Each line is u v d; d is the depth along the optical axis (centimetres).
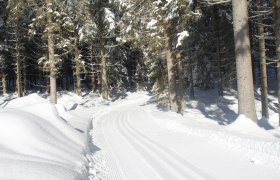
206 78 3797
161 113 2631
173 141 1306
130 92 5062
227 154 983
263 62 2155
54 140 935
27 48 4694
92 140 1521
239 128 1184
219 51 3300
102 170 925
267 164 836
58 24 2442
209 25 3347
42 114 1217
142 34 2452
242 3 1197
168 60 2514
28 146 794
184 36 2233
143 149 1216
